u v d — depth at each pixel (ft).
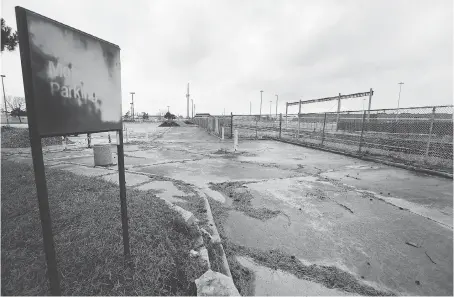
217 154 36.68
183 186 18.07
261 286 8.04
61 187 15.10
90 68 6.14
